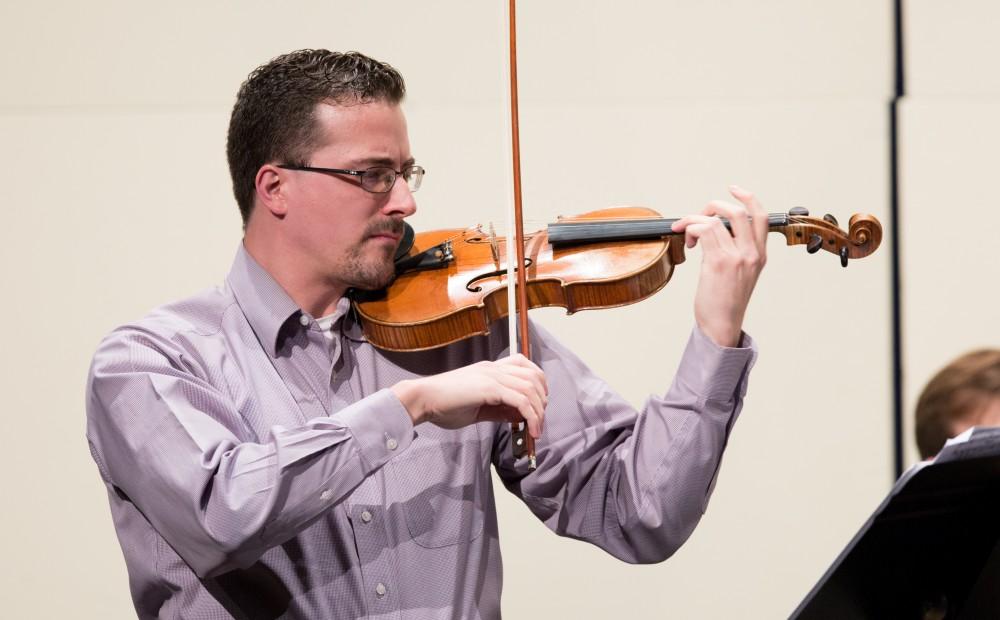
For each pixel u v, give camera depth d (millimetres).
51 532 6645
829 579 2945
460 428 3547
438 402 3295
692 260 6996
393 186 3689
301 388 3752
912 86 7016
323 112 3633
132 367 3451
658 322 7020
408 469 3752
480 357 4066
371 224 3684
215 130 6633
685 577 7152
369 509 3635
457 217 6828
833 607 3068
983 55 6992
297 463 3129
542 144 6871
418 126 6801
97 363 3508
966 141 7008
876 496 7152
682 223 3762
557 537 7062
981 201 7039
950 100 7004
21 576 6633
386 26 6750
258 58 6656
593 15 6859
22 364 6566
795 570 7176
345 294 3951
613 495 4000
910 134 6996
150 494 3262
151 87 6598
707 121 6926
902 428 7129
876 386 7129
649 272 3826
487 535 3926
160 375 3375
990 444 2795
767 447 7133
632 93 6906
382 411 3242
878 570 3066
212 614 3521
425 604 3662
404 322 3750
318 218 3660
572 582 7086
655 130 6906
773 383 7109
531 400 3332
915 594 3191
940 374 4246
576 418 4090
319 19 6699
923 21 6984
